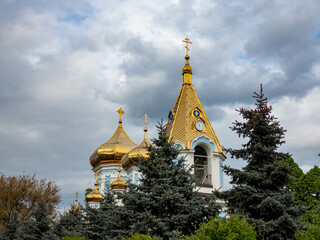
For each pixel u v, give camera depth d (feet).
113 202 108.06
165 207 75.56
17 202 167.32
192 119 123.85
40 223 123.54
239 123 79.05
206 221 74.69
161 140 84.07
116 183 153.69
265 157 76.28
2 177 170.81
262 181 72.90
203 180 117.91
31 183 170.19
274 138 76.33
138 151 144.36
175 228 73.92
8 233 139.23
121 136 180.34
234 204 75.87
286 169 72.38
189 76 134.92
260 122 77.30
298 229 65.26
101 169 173.27
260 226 66.64
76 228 107.76
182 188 77.25
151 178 80.33
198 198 77.87
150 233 72.84
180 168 82.48
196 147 122.31
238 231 55.01
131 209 77.61
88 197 164.66
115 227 81.56
